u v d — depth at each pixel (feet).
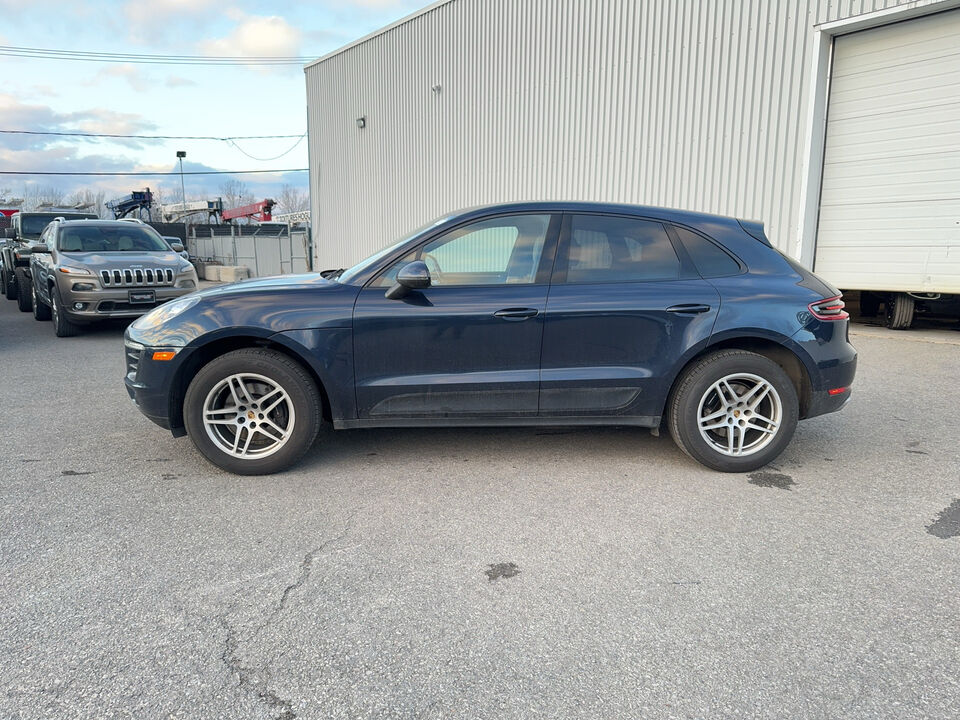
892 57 28.35
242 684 6.64
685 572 8.86
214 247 101.35
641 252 12.49
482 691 6.56
